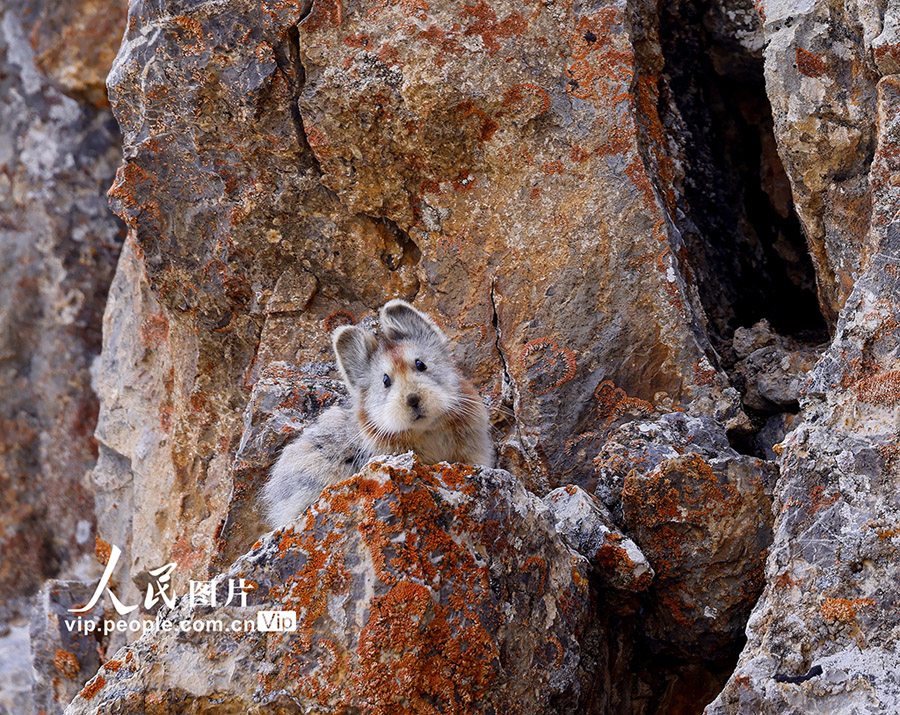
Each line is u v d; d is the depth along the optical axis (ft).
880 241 31.83
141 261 48.34
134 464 49.65
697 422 36.68
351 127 41.04
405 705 26.66
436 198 41.75
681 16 44.65
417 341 36.96
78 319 64.13
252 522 38.99
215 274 44.62
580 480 38.50
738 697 27.61
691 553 33.99
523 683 29.04
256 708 27.17
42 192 64.69
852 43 36.60
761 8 38.52
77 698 28.25
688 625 34.37
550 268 40.24
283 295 44.09
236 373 45.93
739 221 45.03
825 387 31.14
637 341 39.11
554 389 39.27
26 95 65.36
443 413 34.40
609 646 34.35
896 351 30.22
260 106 41.55
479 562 28.60
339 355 36.52
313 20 40.81
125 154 44.09
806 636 27.66
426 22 40.22
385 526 27.71
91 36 62.44
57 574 62.95
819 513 29.19
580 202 40.19
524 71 40.22
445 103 39.91
